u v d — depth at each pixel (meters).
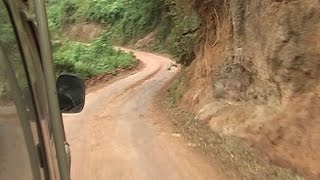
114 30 68.56
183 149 10.52
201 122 13.53
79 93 2.92
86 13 75.06
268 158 8.62
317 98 8.39
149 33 60.81
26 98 1.92
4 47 1.63
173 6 24.22
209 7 16.56
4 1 1.77
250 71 12.36
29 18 2.46
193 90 17.95
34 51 2.54
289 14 9.40
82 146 11.10
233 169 8.53
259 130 9.77
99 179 8.23
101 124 14.30
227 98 13.68
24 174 1.63
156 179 8.14
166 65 41.78
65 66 29.81
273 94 10.62
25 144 1.71
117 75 34.69
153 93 23.23
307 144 7.99
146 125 14.03
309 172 7.38
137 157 9.83
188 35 22.61
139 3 65.44
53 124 2.23
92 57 38.06
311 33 8.77
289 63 9.28
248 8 12.17
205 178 8.09
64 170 2.27
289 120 8.85
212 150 10.20
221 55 14.96
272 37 10.15
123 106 18.86
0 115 1.51
